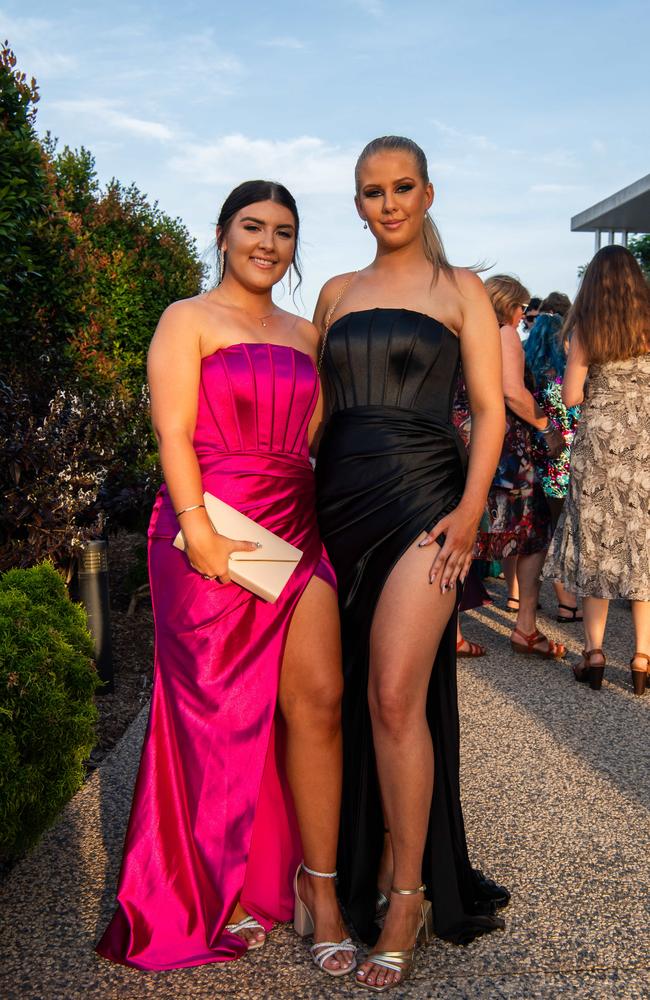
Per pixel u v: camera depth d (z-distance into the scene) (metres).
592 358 4.37
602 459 4.34
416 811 2.20
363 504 2.33
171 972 2.21
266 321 2.48
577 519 4.43
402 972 2.16
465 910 2.37
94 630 4.41
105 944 2.24
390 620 2.21
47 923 2.42
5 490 4.61
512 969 2.21
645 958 2.24
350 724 2.46
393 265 2.47
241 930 2.34
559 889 2.57
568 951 2.27
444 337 2.37
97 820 3.02
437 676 2.35
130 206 10.92
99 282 9.66
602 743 3.72
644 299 4.29
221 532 2.21
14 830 2.37
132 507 5.78
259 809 2.41
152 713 2.30
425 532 2.26
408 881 2.21
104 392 7.18
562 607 5.88
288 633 2.27
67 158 10.64
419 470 2.31
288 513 2.34
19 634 2.77
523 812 3.07
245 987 2.16
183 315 2.34
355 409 2.38
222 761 2.24
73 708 2.76
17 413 4.79
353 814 2.44
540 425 4.82
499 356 2.39
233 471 2.31
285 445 2.39
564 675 4.74
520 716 4.08
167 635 2.31
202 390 2.34
